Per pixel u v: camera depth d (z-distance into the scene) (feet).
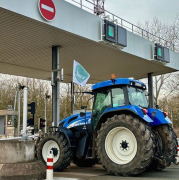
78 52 45.83
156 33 89.66
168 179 20.57
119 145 22.98
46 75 65.72
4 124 86.79
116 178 21.25
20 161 20.45
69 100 107.04
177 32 89.61
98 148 23.35
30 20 31.73
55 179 21.15
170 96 102.47
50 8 32.94
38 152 27.63
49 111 116.06
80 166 30.60
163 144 25.16
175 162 23.06
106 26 40.06
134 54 46.83
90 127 26.81
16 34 37.01
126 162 22.21
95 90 26.84
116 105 24.72
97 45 41.73
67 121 29.96
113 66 56.44
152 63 53.62
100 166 31.12
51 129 29.71
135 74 65.31
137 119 22.39
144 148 21.18
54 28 34.09
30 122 27.81
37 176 20.11
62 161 26.04
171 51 57.11
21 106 117.70
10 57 48.78
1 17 31.01
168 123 24.95
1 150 20.27
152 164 24.64
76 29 36.42
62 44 41.57
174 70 60.49
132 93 25.07
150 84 63.67
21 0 30.14
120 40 42.34
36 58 49.75
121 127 22.57
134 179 20.58
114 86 25.25
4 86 132.98
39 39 39.14
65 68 58.13
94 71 61.41
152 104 62.75
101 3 46.57
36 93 122.62
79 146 26.73
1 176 18.89
